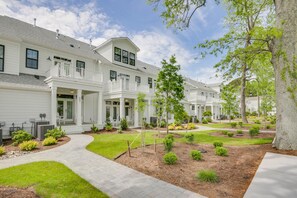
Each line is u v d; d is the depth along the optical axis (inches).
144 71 900.0
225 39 365.1
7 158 253.0
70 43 695.7
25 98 440.1
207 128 739.4
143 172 202.2
